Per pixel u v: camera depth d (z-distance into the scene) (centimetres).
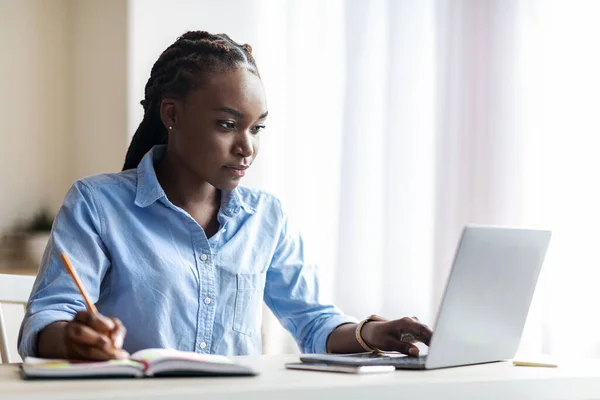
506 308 155
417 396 123
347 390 118
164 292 173
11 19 363
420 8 327
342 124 330
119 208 175
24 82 369
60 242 166
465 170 317
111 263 172
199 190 182
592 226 284
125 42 353
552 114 296
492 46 312
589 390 142
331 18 336
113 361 125
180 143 178
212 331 178
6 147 362
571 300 285
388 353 166
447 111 320
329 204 334
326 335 181
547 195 296
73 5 379
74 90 380
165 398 106
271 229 193
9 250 360
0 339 192
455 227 318
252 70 177
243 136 175
